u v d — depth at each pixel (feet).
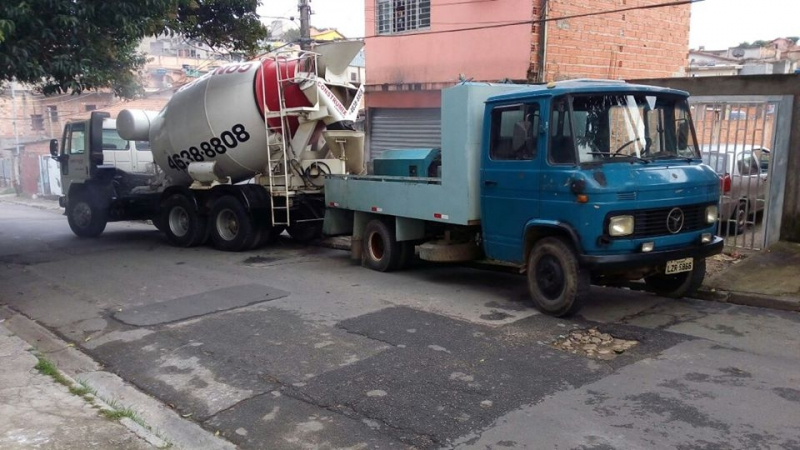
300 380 17.85
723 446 13.37
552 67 42.09
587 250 21.08
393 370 18.24
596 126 22.06
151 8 32.99
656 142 23.13
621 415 14.93
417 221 29.96
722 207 30.89
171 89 97.81
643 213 21.16
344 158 37.68
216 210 39.37
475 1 43.50
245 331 22.40
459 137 25.58
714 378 16.93
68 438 14.01
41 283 31.73
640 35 47.62
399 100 48.98
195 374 18.76
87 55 31.24
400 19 49.14
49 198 98.07
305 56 35.94
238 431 15.14
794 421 14.37
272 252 38.93
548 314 22.98
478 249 28.19
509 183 23.79
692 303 24.39
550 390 16.48
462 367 18.28
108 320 24.66
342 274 31.55
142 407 16.74
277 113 36.37
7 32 26.86
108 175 46.91
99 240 46.75
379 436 14.48
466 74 44.91
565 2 42.04
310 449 14.06
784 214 30.27
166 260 37.04
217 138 38.09
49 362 18.84
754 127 29.71
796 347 19.19
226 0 48.24
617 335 20.65
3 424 14.67
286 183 36.78
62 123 118.01
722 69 60.80
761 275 26.14
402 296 26.63
